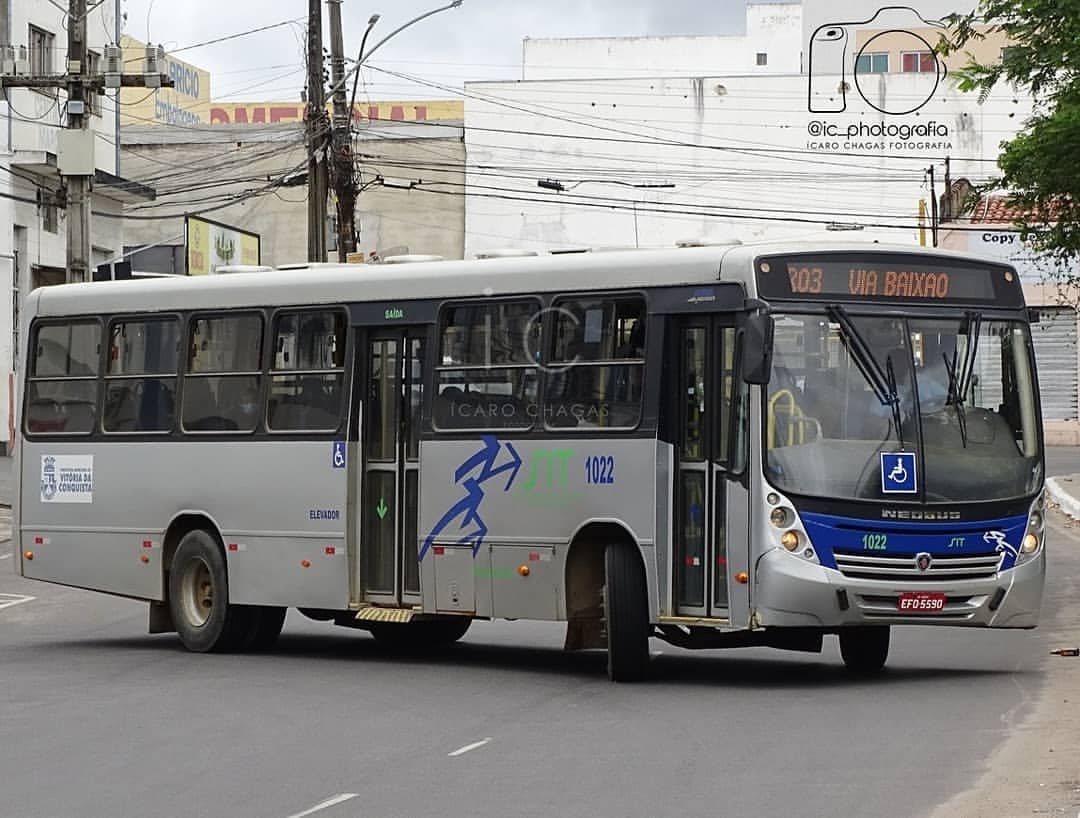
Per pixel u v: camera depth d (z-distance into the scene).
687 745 15.51
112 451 24.97
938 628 25.03
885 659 20.33
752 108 99.69
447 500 21.20
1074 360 77.81
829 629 19.19
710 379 19.14
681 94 100.06
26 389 26.09
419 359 21.84
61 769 15.16
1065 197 29.28
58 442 25.61
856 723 16.36
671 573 19.27
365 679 20.84
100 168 70.25
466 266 21.34
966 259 19.47
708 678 20.23
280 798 13.61
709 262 19.14
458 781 14.16
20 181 64.56
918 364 18.97
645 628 19.55
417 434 21.77
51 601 32.16
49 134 64.88
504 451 20.66
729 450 18.80
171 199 93.69
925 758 14.48
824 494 18.41
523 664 22.14
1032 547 19.09
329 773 14.64
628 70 119.94
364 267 22.45
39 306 26.05
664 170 100.19
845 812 12.48
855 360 18.80
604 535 19.95
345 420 22.33
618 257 19.97
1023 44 27.70
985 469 18.94
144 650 24.66
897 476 18.58
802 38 107.19
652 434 19.36
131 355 24.92
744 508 18.62
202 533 23.94
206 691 20.02
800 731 16.03
